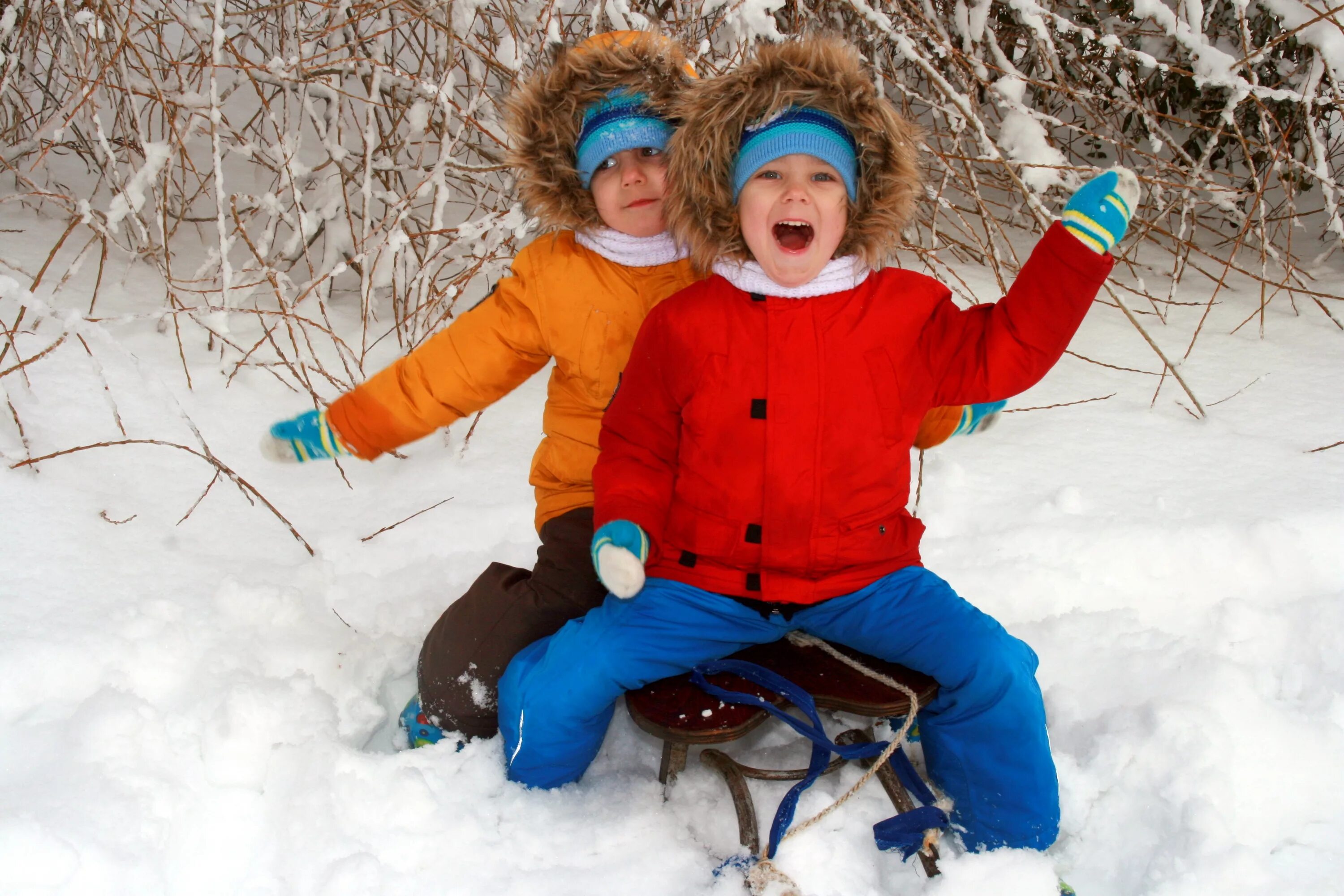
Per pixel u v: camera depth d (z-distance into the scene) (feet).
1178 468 8.24
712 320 5.42
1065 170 9.55
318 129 9.64
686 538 5.49
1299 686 6.26
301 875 4.99
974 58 9.87
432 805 5.31
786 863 5.13
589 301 5.94
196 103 9.11
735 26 8.32
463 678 5.84
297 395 8.90
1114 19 11.68
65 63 10.77
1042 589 7.07
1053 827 5.18
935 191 9.63
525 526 7.69
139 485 7.69
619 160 5.77
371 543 7.50
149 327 9.38
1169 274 11.65
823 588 5.41
